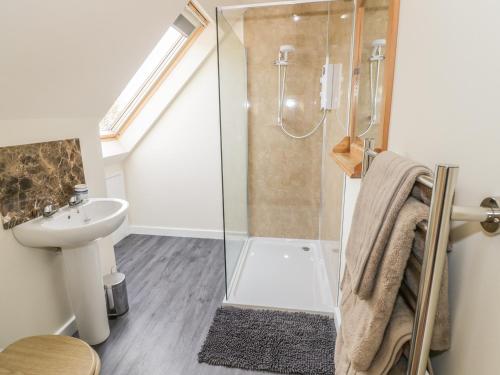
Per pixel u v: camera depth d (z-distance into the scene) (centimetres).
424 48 78
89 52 148
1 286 143
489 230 50
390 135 104
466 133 58
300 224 300
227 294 217
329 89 229
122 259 285
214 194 322
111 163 306
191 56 277
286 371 155
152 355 167
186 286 237
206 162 315
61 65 141
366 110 140
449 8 65
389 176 71
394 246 60
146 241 326
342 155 173
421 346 54
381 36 115
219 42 205
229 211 241
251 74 271
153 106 298
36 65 129
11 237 147
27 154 153
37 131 160
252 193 299
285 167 288
